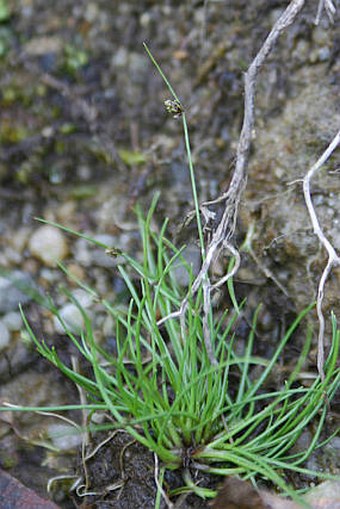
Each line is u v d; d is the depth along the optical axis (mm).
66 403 425
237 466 394
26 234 467
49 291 452
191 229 450
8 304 447
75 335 438
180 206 459
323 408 393
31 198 476
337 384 393
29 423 421
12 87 484
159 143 475
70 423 419
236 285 433
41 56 485
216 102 468
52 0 490
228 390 421
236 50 465
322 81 443
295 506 373
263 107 452
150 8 483
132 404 384
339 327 411
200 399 395
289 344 424
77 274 454
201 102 471
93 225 465
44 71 484
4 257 463
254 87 385
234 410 398
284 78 450
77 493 399
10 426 419
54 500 400
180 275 442
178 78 477
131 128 480
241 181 393
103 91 484
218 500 377
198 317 396
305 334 421
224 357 426
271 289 429
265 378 418
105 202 470
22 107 483
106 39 486
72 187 476
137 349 382
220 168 461
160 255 407
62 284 453
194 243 447
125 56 484
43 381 432
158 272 412
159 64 481
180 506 385
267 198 436
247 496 373
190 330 389
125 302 445
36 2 491
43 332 440
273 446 398
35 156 479
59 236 463
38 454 412
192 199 459
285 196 431
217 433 399
